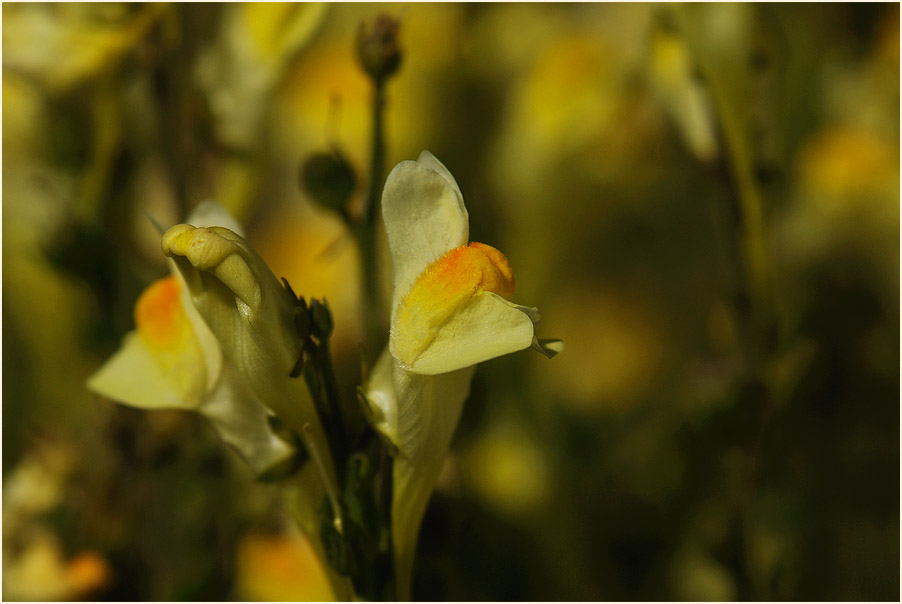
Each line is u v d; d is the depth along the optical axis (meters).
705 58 0.19
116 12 0.20
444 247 0.17
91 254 0.20
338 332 0.23
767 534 0.22
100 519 0.21
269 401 0.17
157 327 0.18
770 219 0.20
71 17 0.20
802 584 0.22
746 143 0.20
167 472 0.21
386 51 0.19
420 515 0.17
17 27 0.20
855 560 0.23
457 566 0.20
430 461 0.17
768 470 0.21
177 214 0.20
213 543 0.21
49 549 0.21
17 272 0.22
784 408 0.20
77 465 0.21
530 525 0.23
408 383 0.17
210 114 0.20
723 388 0.20
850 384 0.23
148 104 0.20
